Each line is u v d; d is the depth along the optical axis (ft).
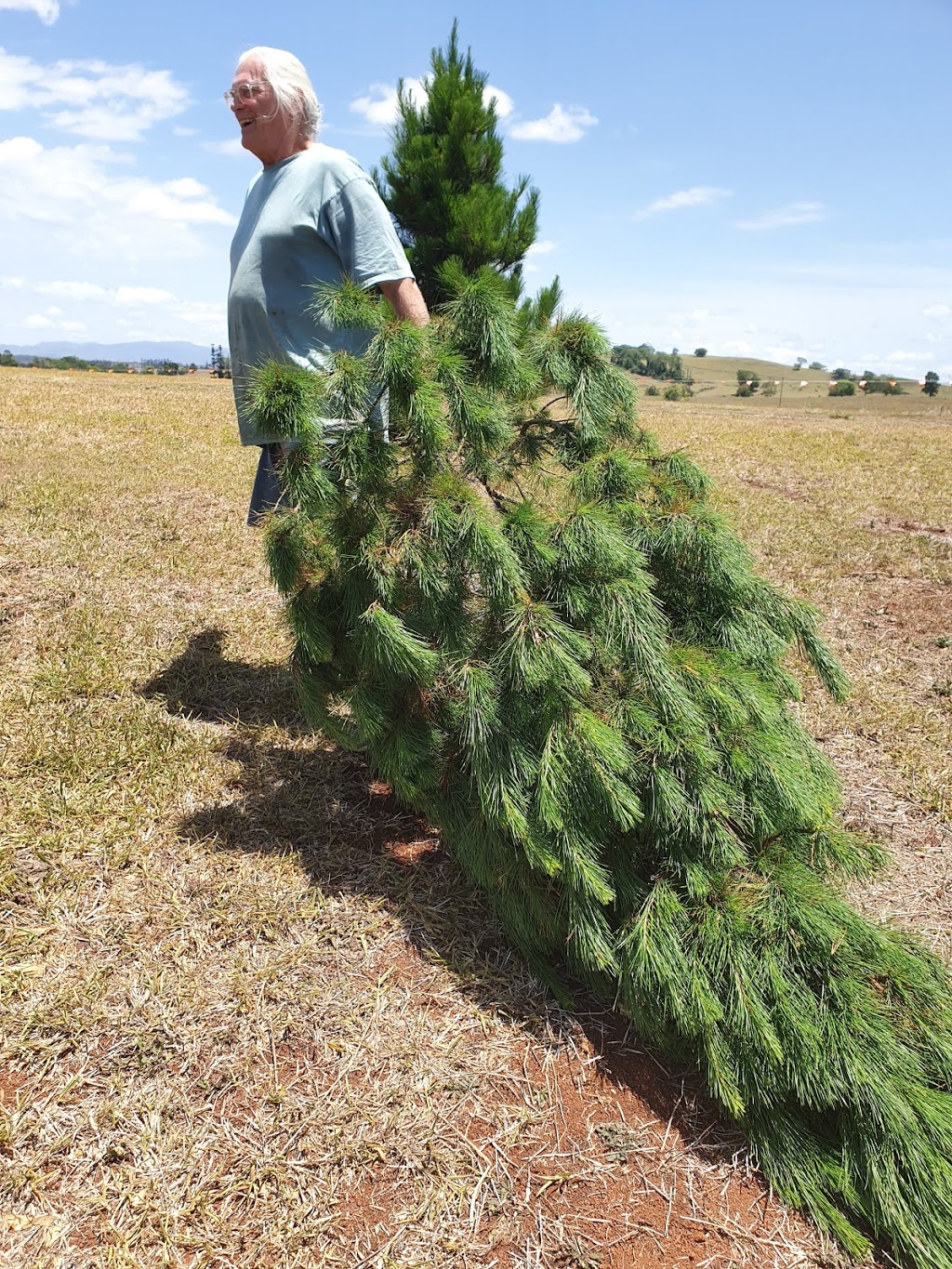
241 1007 6.38
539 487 8.26
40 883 7.50
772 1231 5.19
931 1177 5.07
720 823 6.37
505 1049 6.30
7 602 13.96
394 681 7.20
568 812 6.28
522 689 6.64
